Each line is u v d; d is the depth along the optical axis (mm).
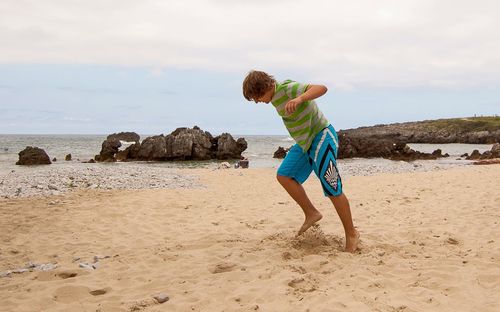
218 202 8859
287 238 5379
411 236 5742
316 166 4648
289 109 4117
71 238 5977
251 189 11273
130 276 4250
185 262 4633
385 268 4246
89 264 4645
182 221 6984
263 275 4047
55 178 12367
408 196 9375
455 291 3633
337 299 3393
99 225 6738
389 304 3305
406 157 36250
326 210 7754
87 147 52375
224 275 4121
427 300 3434
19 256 5168
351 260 4438
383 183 12281
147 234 6141
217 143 36656
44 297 3674
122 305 3486
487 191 9672
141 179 13133
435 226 6316
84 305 3525
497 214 7066
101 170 15188
